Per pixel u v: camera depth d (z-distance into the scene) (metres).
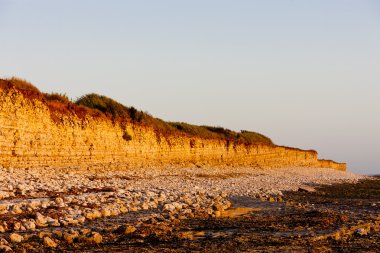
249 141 79.50
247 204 25.33
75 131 37.47
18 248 12.11
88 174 32.41
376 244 13.78
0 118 29.67
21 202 18.28
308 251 12.39
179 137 56.72
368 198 34.50
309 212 20.98
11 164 30.11
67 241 13.24
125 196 23.20
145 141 48.53
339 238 14.70
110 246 12.88
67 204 19.11
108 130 42.38
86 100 46.88
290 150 93.75
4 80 31.97
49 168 32.09
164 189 28.55
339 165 126.94
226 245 13.12
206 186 34.84
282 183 48.88
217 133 74.62
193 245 13.09
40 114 33.78
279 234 14.96
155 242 13.52
